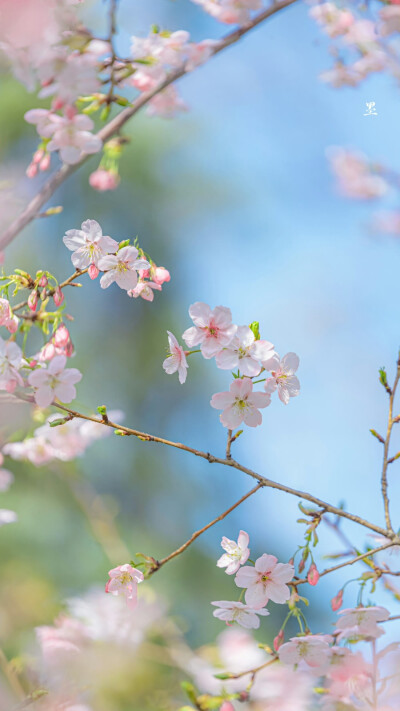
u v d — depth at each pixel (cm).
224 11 200
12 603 236
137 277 185
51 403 181
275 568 182
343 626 182
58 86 189
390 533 182
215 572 414
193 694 179
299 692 195
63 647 203
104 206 494
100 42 191
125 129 496
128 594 183
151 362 490
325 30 220
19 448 213
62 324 184
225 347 181
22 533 339
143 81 197
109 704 205
